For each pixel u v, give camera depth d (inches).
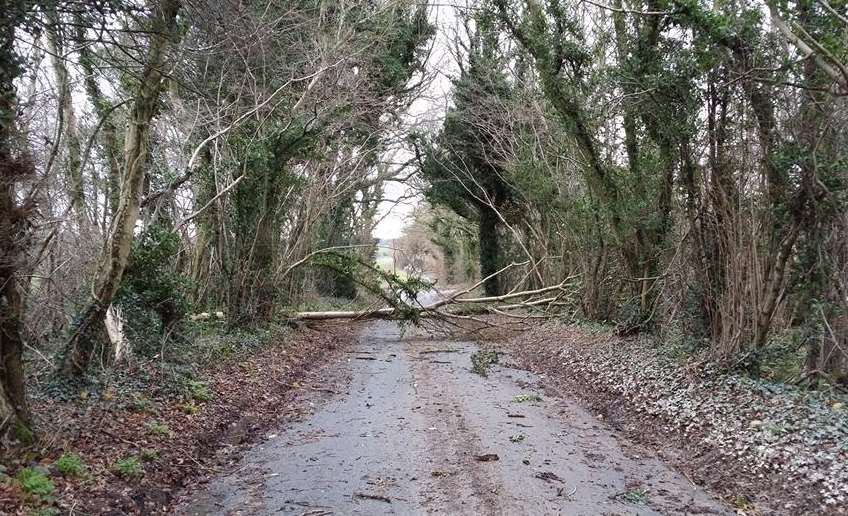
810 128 287.3
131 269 362.9
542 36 519.2
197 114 447.2
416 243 1916.8
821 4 264.4
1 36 202.4
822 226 293.7
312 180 708.7
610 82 425.1
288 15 546.6
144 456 245.4
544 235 918.4
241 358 470.0
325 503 226.2
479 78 929.5
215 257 620.1
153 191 438.9
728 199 342.6
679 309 425.4
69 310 367.2
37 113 354.6
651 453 289.6
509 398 414.3
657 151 453.4
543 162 770.8
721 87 316.2
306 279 827.4
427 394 427.8
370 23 721.0
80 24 240.5
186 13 335.3
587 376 454.9
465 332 790.5
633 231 525.0
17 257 212.7
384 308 777.6
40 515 175.8
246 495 235.5
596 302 684.1
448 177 1065.5
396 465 269.9
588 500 228.5
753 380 321.4
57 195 393.1
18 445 210.4
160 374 344.2
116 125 490.3
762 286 324.8
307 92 538.3
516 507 221.0
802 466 226.2
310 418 361.7
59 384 289.4
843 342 298.2
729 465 253.1
